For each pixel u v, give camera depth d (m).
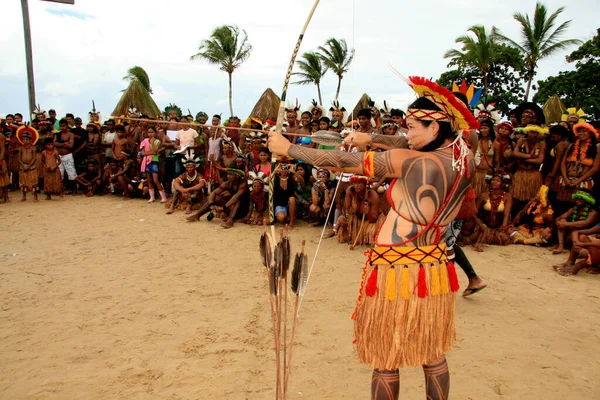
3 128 12.27
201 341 3.88
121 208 9.81
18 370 3.43
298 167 8.05
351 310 4.52
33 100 13.16
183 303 4.71
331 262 6.07
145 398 3.08
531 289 5.07
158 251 6.62
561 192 6.68
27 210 9.62
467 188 2.42
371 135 2.94
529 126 7.13
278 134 2.49
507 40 27.94
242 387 3.20
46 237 7.41
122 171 10.80
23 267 5.89
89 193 11.21
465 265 4.61
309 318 4.34
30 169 10.49
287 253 2.43
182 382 3.26
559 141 6.84
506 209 6.83
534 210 6.92
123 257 6.34
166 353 3.68
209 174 9.42
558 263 6.00
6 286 5.20
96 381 3.27
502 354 3.65
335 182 7.79
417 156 2.32
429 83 2.22
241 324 4.21
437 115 2.32
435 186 2.29
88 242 7.11
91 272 5.70
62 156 11.08
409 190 2.31
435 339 2.35
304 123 8.91
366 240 6.75
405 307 2.31
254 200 8.22
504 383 3.24
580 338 3.93
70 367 3.47
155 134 10.45
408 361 2.32
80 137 11.39
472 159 2.45
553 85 28.72
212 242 7.11
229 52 29.27
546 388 3.19
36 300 4.80
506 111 31.16
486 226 6.76
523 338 3.93
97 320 4.30
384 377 2.37
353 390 3.17
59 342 3.87
